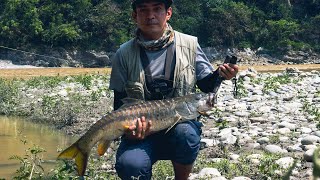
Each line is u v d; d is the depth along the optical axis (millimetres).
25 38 56344
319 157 2141
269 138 10352
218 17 60969
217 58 60250
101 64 57438
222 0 62562
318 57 60906
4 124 14773
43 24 57750
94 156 9500
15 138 12625
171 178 7551
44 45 56750
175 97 4727
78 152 4621
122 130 4562
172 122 4648
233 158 8914
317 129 11266
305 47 60812
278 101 16672
